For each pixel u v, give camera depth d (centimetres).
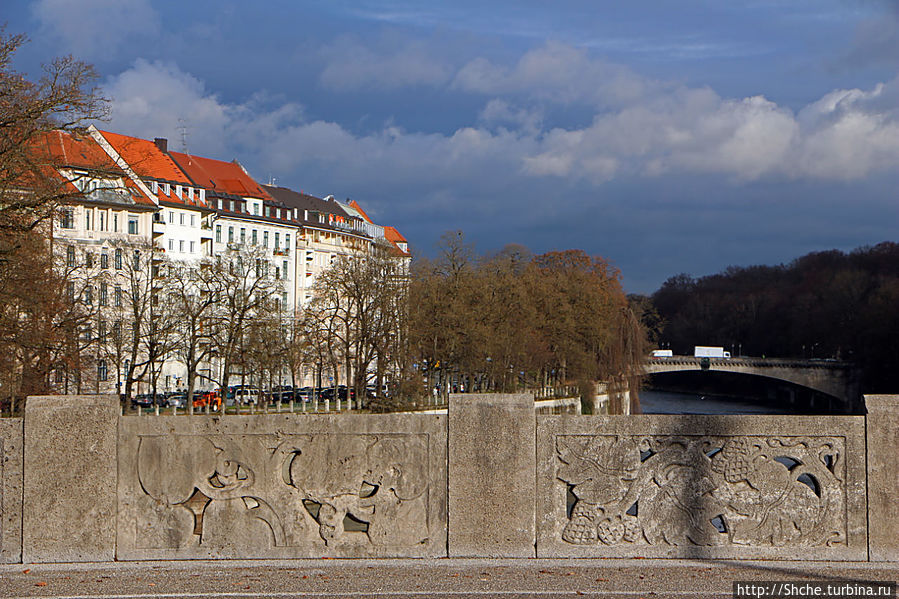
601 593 915
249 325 7025
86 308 5309
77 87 2914
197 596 896
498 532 1065
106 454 1049
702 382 17250
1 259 3011
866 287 15475
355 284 7144
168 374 9506
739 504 1071
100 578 970
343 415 1065
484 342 7294
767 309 18575
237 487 1057
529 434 1069
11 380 3284
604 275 11175
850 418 1074
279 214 12656
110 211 8888
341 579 962
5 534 1041
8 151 2833
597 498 1070
